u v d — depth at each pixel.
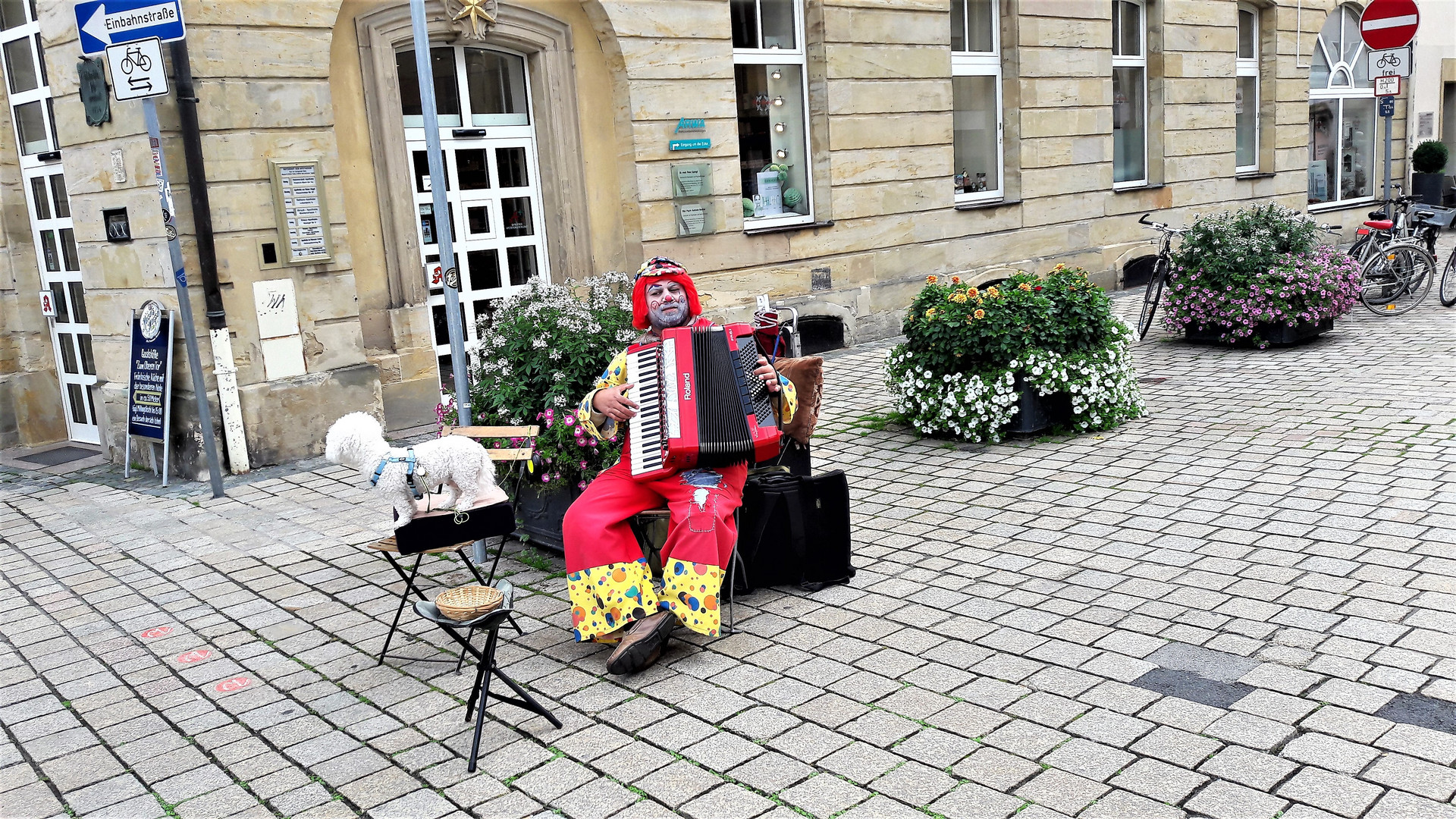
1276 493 5.87
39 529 6.92
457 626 3.56
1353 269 10.20
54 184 8.92
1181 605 4.50
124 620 5.21
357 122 8.52
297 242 8.00
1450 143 21.97
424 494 4.22
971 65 13.00
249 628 5.00
